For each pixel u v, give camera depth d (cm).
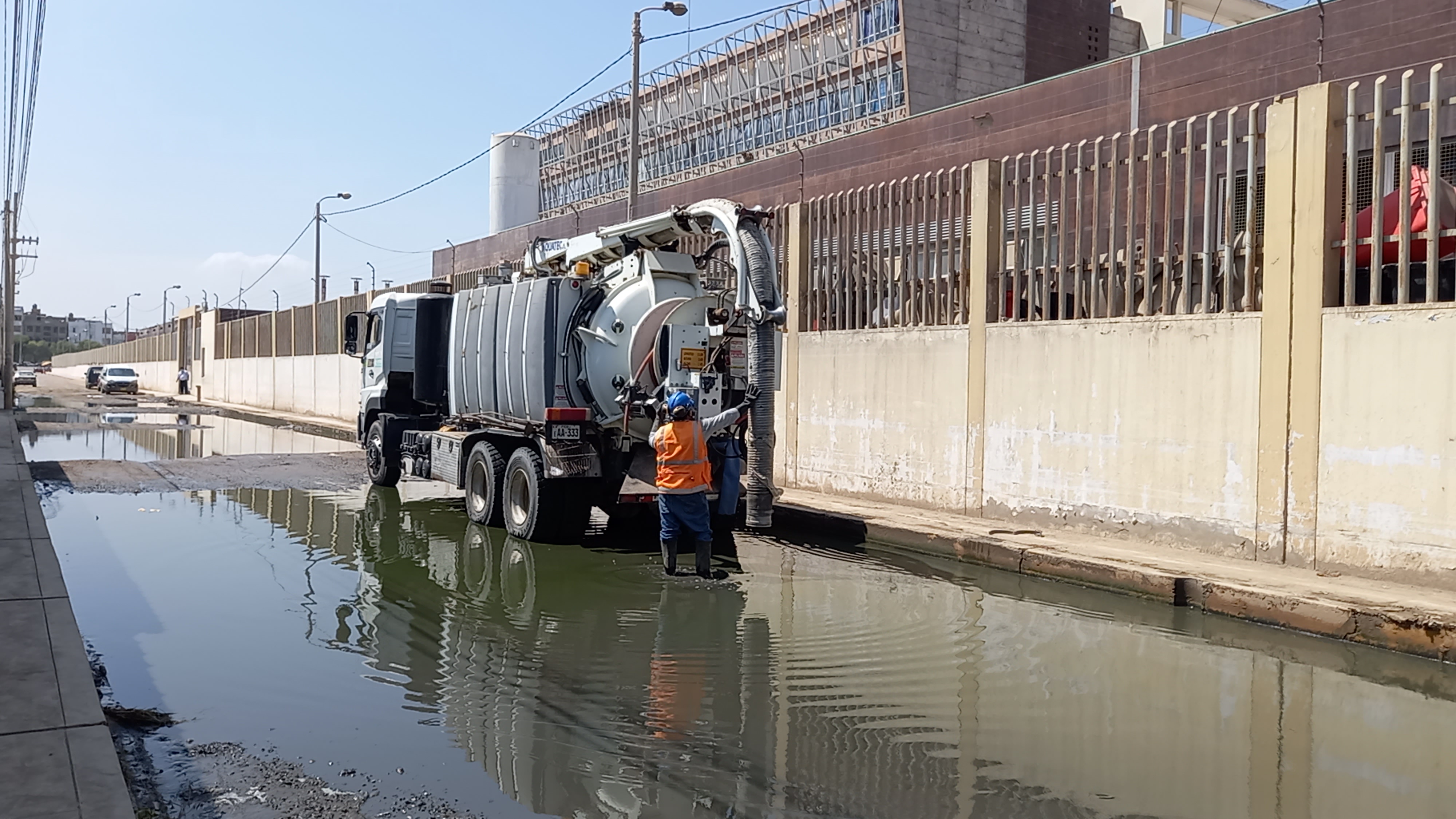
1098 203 1089
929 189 1284
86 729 474
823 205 1465
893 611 848
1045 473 1130
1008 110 2364
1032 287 1170
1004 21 4212
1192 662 707
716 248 1136
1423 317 821
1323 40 1798
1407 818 458
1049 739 552
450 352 1423
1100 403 1072
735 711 592
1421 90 1666
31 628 628
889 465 1338
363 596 875
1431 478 814
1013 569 1017
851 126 4378
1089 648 741
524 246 3959
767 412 1032
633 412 1118
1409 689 651
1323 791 487
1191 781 497
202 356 5719
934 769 508
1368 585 831
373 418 1675
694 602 871
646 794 477
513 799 471
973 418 1217
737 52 5091
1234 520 954
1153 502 1022
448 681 645
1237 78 1936
